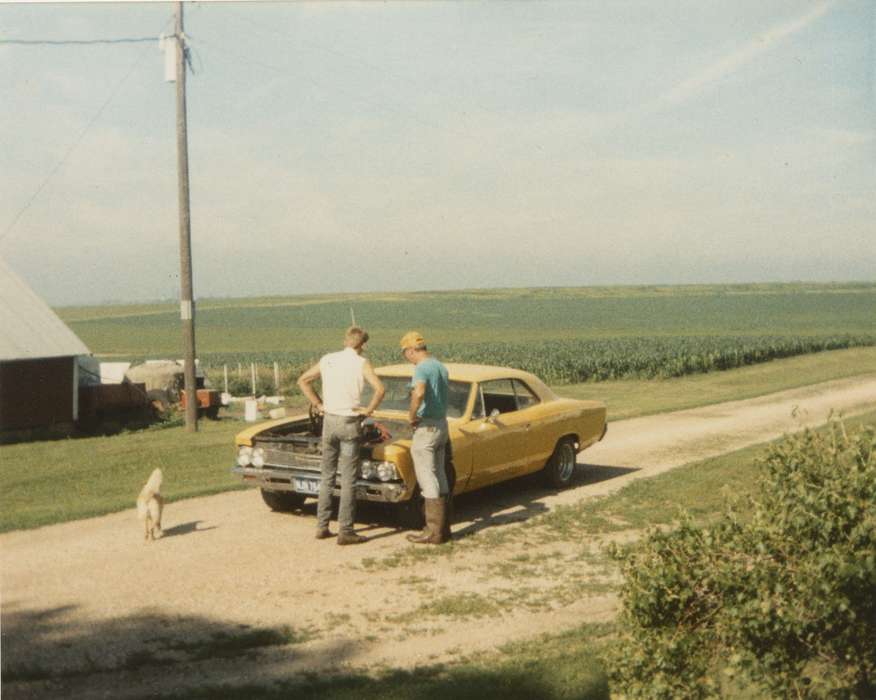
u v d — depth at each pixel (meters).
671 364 37.81
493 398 10.28
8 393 21.69
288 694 4.75
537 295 192.62
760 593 3.78
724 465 12.03
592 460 13.31
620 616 4.36
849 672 3.87
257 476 8.94
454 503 10.17
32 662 5.20
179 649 5.49
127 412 24.64
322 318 125.00
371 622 6.09
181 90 18.34
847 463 4.18
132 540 8.21
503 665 5.21
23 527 8.65
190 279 18.72
